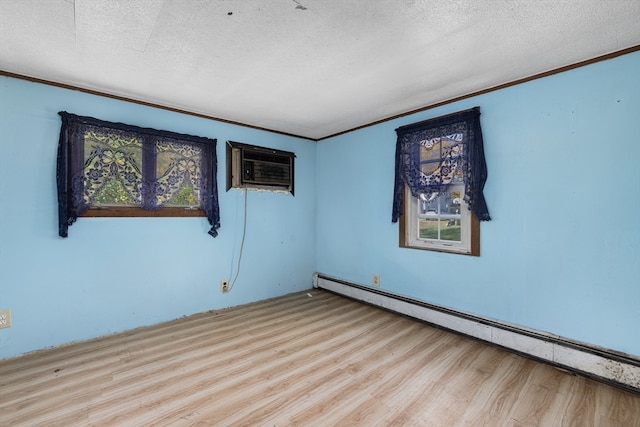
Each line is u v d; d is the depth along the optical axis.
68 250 2.31
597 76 1.86
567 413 1.54
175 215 2.82
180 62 1.95
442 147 2.59
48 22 1.51
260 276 3.46
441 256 2.67
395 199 2.97
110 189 2.47
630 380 1.72
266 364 2.02
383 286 3.19
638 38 1.65
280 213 3.64
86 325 2.39
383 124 3.17
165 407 1.58
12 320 2.11
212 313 3.02
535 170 2.12
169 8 1.41
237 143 3.24
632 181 1.75
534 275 2.13
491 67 2.00
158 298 2.74
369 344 2.33
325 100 2.62
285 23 1.53
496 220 2.31
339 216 3.70
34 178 2.19
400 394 1.70
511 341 2.20
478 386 1.78
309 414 1.54
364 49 1.79
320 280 3.92
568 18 1.48
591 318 1.90
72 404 1.60
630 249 1.76
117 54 1.84
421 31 1.60
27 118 2.16
